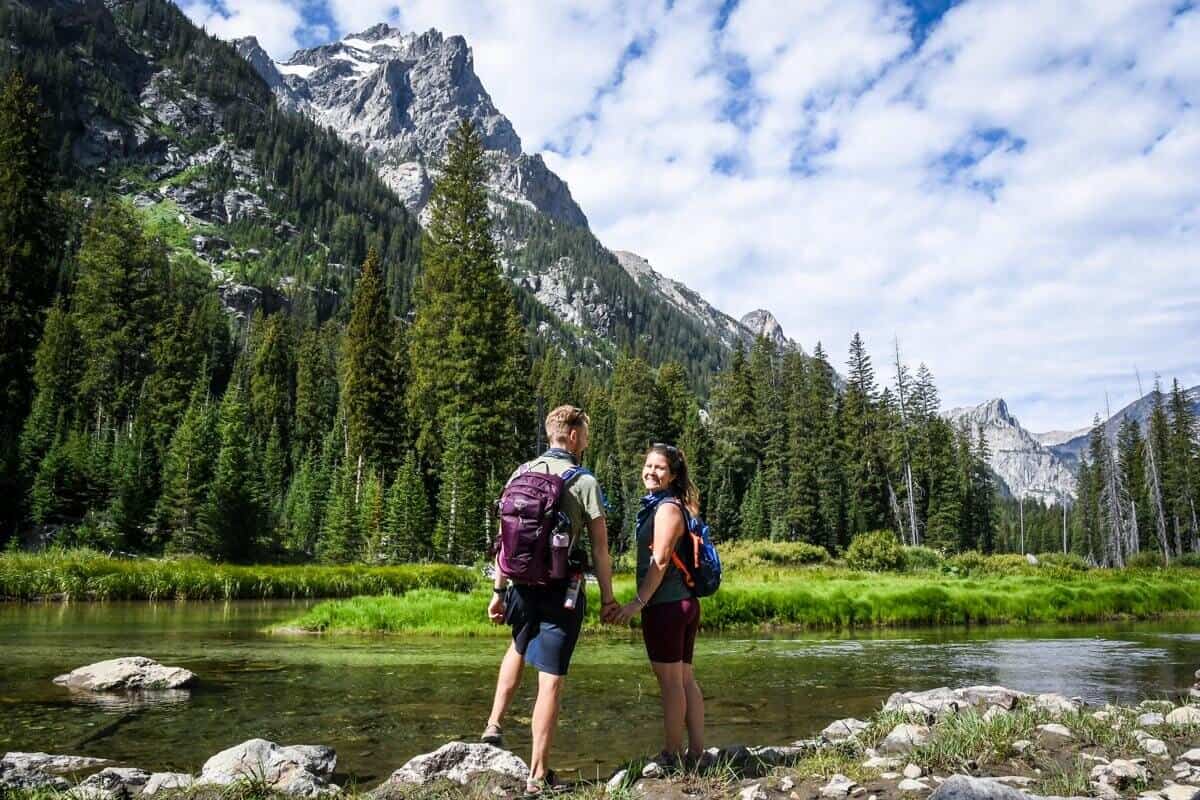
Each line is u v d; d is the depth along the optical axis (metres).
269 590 26.05
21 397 49.72
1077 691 8.96
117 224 71.69
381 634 14.30
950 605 20.33
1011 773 4.35
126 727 6.16
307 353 99.69
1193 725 5.56
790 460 82.44
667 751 4.63
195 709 6.92
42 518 42.53
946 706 6.63
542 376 123.19
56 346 65.44
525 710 7.14
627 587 18.27
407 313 187.25
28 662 9.65
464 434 46.06
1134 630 18.23
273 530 50.12
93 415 66.00
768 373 99.81
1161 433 100.81
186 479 46.16
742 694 8.45
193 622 16.19
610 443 109.12
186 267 154.62
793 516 77.38
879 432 89.25
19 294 50.59
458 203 49.34
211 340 111.25
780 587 20.25
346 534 48.53
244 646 11.93
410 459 51.25
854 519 84.75
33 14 198.75
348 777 4.83
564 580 4.29
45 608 19.84
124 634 13.52
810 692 8.62
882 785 4.04
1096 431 117.12
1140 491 106.06
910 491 81.50
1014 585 25.19
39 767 4.77
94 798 3.85
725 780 4.23
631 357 120.81
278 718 6.59
